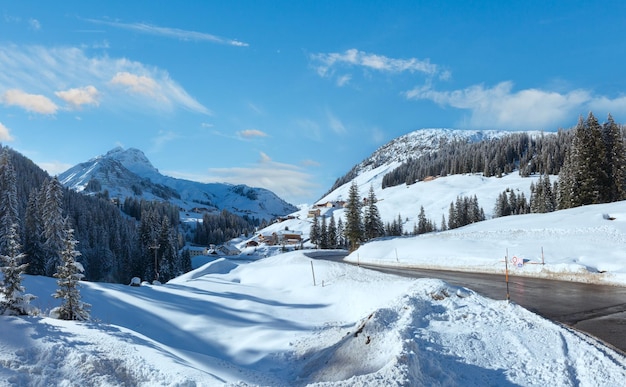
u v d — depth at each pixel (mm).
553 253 28797
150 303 22406
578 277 24062
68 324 12047
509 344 12242
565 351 11367
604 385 9375
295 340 17547
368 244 54000
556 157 161125
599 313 15664
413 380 9102
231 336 19234
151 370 9273
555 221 37375
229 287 31922
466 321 14359
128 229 107562
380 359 11688
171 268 73625
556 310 16391
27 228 50469
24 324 10945
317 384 9148
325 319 21891
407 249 44125
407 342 11094
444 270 32781
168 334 18703
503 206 114625
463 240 39906
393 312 14984
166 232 74250
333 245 105812
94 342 10672
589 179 47125
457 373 10547
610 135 48562
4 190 47281
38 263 48750
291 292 29531
